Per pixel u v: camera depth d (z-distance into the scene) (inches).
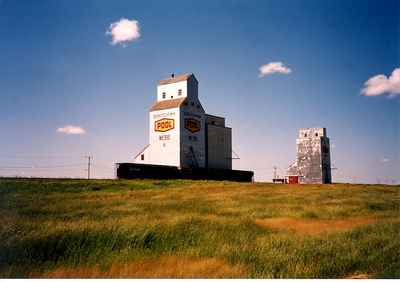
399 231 589.3
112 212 819.4
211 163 3161.9
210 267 415.8
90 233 505.4
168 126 2893.7
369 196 1443.2
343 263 434.0
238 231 605.6
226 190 1701.5
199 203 1066.1
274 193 1547.7
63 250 466.9
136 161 3065.9
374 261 439.8
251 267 418.3
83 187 1653.5
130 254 463.2
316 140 3740.2
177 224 602.5
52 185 1601.9
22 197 1138.7
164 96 3063.5
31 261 431.8
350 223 762.8
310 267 417.4
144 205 988.6
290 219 816.3
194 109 2999.5
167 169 2583.7
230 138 3410.4
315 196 1405.0
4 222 595.8
